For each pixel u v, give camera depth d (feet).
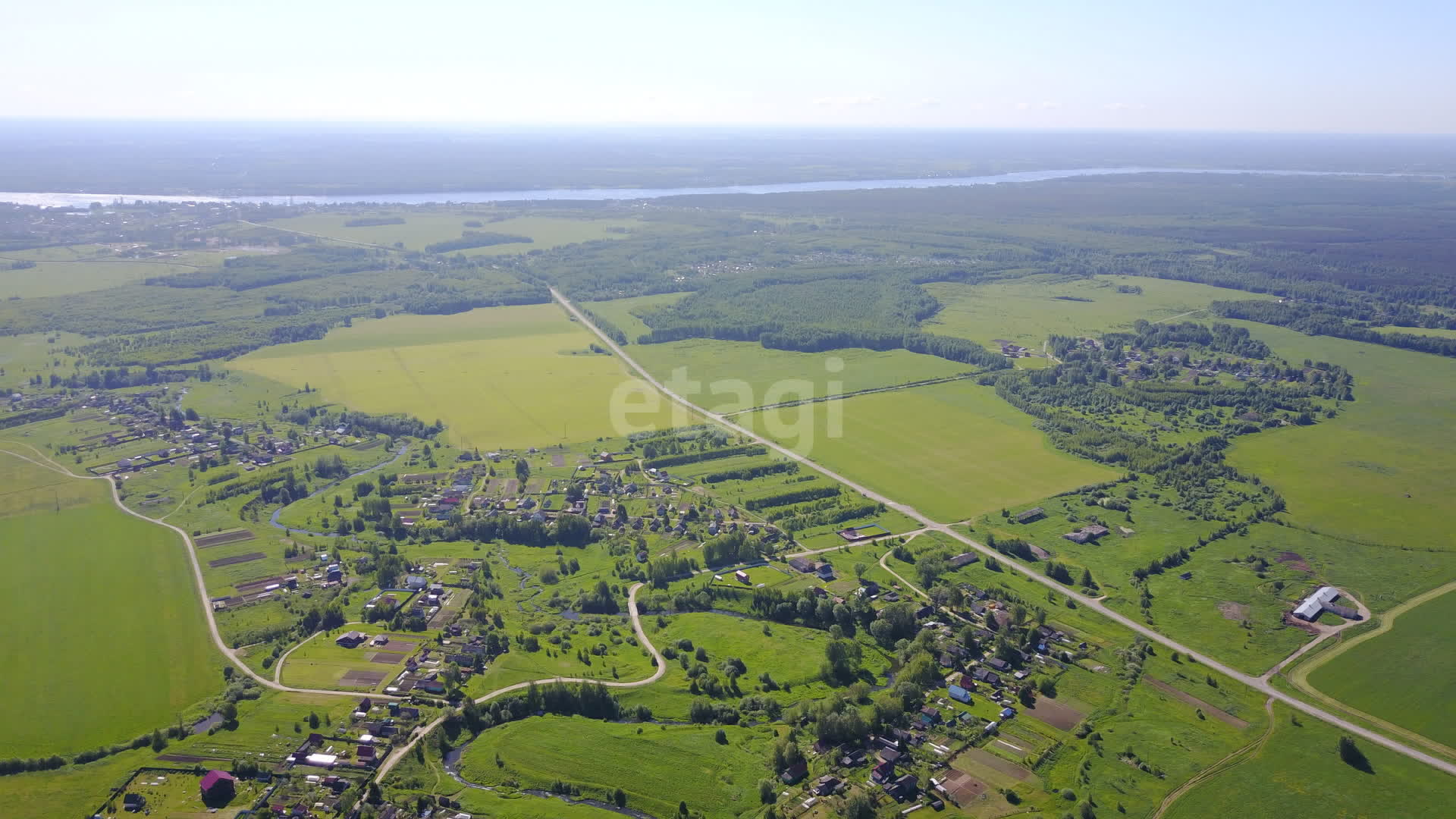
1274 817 613.93
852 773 643.86
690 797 623.36
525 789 629.92
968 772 645.92
